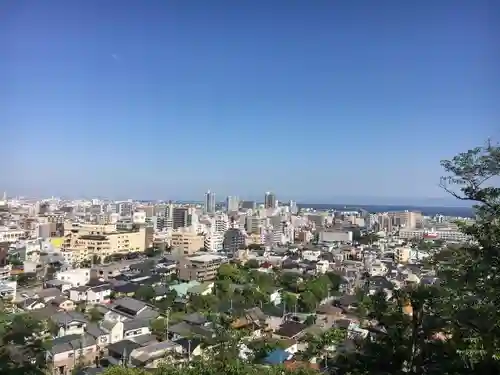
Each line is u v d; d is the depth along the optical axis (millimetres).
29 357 15078
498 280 9398
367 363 11055
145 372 21984
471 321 9383
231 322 42062
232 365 18688
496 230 9828
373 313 11695
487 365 9227
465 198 10516
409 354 10555
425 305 10547
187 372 19359
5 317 15656
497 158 10000
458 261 10414
